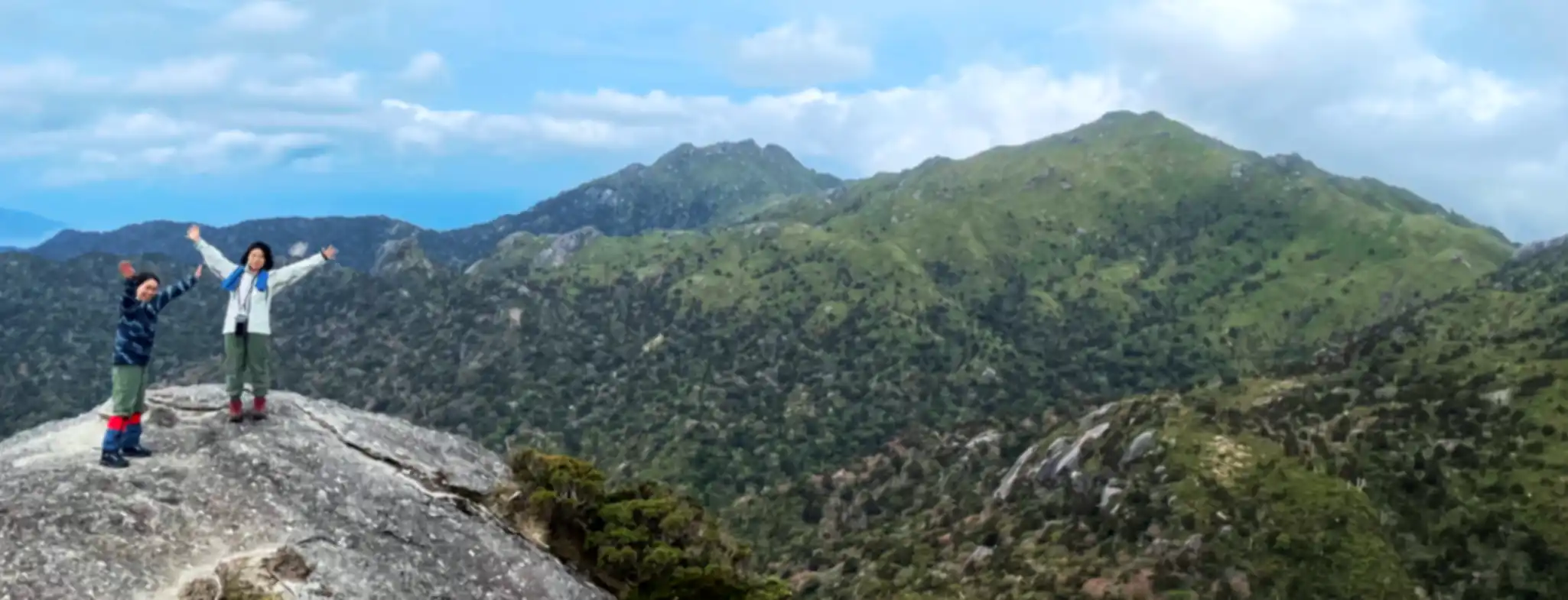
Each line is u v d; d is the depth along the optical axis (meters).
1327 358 154.62
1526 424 103.62
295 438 19.94
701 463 180.50
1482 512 90.12
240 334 19.47
